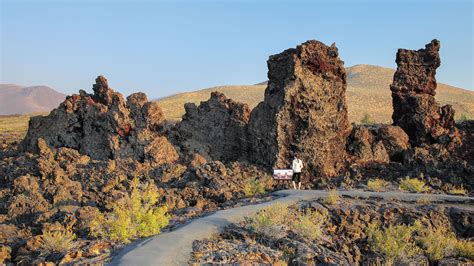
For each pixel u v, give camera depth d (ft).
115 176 93.45
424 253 64.34
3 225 62.28
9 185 92.48
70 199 79.61
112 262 42.98
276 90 115.85
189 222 61.36
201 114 127.13
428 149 120.57
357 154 120.06
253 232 56.75
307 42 116.57
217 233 55.36
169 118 314.96
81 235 58.23
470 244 65.31
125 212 56.65
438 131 129.70
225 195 86.22
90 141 118.21
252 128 115.96
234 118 124.26
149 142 113.39
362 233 68.69
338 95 116.06
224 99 128.67
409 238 67.15
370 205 76.13
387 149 126.00
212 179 94.22
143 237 53.78
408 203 80.38
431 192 95.61
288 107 110.63
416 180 97.04
